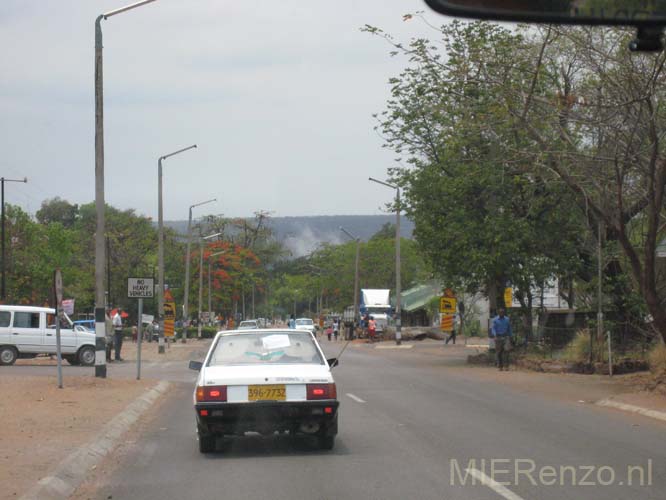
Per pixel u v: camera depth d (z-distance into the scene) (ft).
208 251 341.82
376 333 263.49
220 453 47.14
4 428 53.11
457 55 81.15
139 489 37.40
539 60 73.67
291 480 38.27
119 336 142.72
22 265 247.50
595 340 107.76
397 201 134.62
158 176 181.88
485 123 84.38
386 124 128.98
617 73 74.43
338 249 402.72
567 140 77.61
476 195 125.39
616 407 68.74
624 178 83.56
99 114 90.17
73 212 466.29
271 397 44.60
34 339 125.39
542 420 60.03
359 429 55.06
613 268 115.55
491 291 137.08
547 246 125.39
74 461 42.14
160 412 68.64
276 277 596.29
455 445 47.98
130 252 305.12
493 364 128.88
